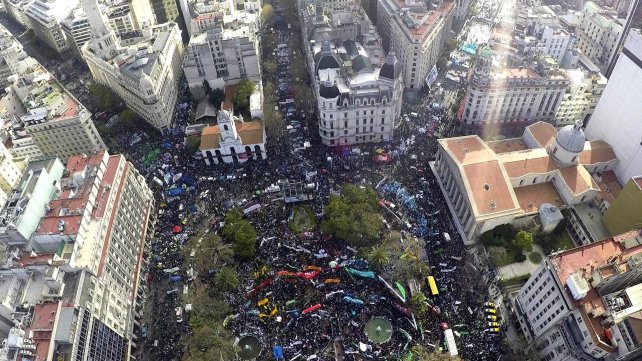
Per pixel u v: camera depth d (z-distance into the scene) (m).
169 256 182.12
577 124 180.62
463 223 185.12
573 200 183.25
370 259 168.88
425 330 153.50
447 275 169.38
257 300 164.38
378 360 147.88
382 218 186.62
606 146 199.25
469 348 148.88
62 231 147.38
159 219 197.25
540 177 189.88
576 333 127.25
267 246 181.12
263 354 150.75
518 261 176.12
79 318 131.88
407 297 162.25
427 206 194.38
